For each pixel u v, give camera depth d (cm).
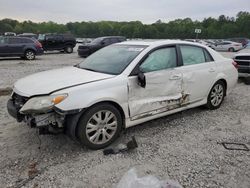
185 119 520
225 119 523
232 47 2947
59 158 366
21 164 351
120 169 340
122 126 422
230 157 372
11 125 480
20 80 433
